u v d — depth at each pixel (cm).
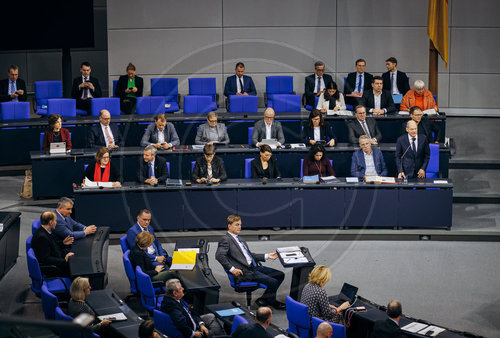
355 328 744
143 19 1605
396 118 1277
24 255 1006
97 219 1055
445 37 1431
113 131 1238
